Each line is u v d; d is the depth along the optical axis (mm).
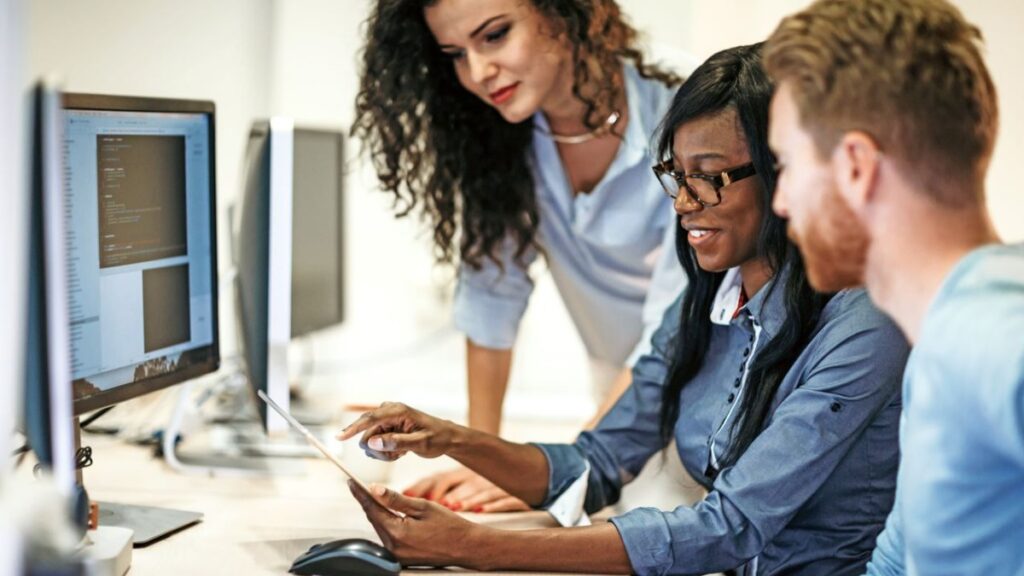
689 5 3320
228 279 2350
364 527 1716
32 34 3424
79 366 1608
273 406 1619
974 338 975
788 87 1092
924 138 1036
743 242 1546
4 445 1053
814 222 1090
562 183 2252
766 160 1494
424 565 1527
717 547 1511
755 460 1511
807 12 1113
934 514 1039
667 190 1587
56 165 1175
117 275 1680
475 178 2227
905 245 1061
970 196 1056
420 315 3727
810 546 1572
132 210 1704
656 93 2188
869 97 1039
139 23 3496
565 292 2477
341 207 2838
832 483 1548
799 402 1507
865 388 1480
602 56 2082
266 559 1549
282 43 3570
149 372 1766
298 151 2527
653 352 1928
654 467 2227
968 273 1021
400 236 3676
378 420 1689
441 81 2178
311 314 2635
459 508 1868
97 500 1826
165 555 1559
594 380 2580
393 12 2104
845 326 1497
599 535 1525
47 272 1184
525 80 2023
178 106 1778
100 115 1622
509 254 2318
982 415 963
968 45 1069
